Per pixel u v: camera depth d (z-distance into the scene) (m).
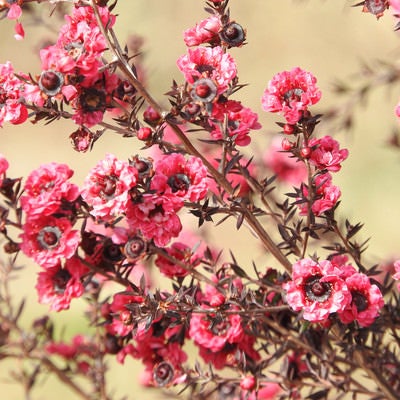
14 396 1.02
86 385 0.98
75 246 0.55
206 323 0.58
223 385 0.59
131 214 0.55
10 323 0.64
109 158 0.54
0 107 0.55
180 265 0.57
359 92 0.75
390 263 0.67
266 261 1.24
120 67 0.55
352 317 0.54
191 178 0.55
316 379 0.59
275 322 0.58
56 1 0.56
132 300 0.57
